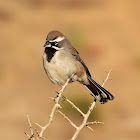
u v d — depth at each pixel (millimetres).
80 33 21391
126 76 17469
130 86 16500
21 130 12656
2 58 19344
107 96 7977
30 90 16016
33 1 28562
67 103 13898
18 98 15227
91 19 24875
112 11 26047
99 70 17859
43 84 16625
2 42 21500
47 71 8289
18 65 18656
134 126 13344
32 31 23281
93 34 22281
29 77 17391
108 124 13586
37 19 25297
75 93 14180
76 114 13836
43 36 22469
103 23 24125
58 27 23656
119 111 14398
